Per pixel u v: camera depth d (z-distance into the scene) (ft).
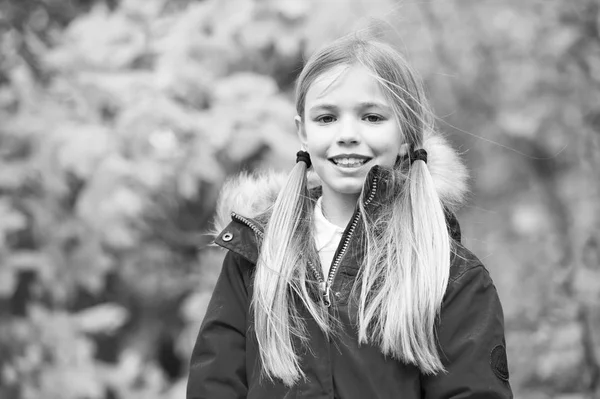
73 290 32.14
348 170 14.24
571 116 33.53
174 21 32.04
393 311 13.57
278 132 28.91
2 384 31.09
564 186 33.71
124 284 34.24
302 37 29.78
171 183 30.19
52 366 31.07
